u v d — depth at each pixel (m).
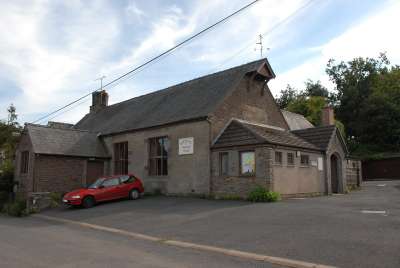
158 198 19.78
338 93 55.50
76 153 23.47
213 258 7.93
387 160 41.66
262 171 17.09
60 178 22.70
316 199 17.31
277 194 16.50
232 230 10.63
